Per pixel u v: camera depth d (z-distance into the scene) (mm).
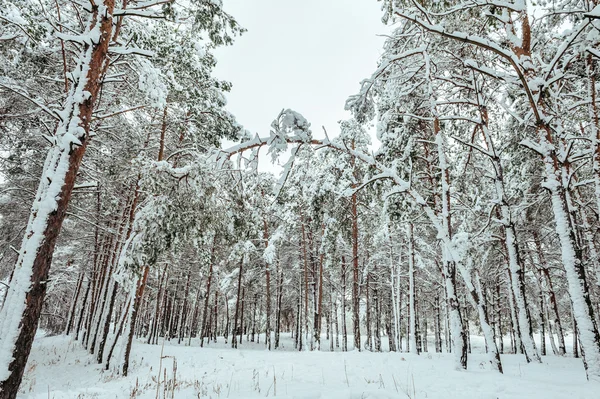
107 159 13195
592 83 8258
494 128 13242
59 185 5000
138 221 6785
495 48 6410
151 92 8258
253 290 30781
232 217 7508
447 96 12188
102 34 5832
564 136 8383
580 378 7414
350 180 11508
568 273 6715
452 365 9930
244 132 9047
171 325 32562
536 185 14062
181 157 14039
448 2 8914
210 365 11648
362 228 19188
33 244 4668
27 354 4438
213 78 14133
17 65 9891
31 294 4516
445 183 10383
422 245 19547
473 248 9938
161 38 10734
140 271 6914
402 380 7363
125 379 10188
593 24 6047
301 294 26578
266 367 10148
